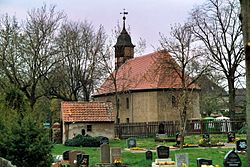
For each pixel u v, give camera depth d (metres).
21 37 53.59
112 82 68.88
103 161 28.77
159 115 63.09
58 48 58.09
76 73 64.38
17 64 53.16
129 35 74.50
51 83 59.94
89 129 49.44
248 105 11.64
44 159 21.44
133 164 27.98
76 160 26.28
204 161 23.45
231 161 22.92
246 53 11.55
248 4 11.47
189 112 58.34
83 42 64.81
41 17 56.19
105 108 51.22
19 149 21.06
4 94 33.12
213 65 57.56
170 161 26.44
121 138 55.31
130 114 66.44
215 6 57.12
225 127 58.72
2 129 24.34
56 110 70.69
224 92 69.19
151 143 44.56
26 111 31.75
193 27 57.56
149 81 64.69
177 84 57.59
